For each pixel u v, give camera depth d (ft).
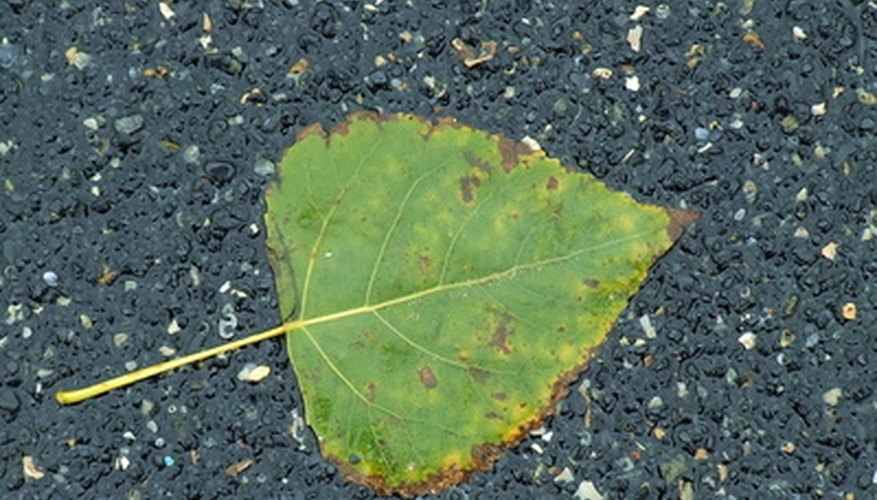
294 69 1.46
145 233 1.45
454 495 1.43
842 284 1.45
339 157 1.41
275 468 1.43
